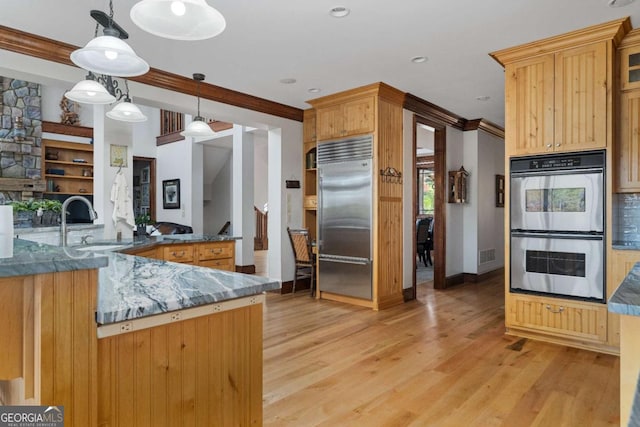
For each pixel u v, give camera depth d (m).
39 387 1.14
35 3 2.80
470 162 6.44
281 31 3.21
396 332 3.82
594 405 2.37
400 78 4.38
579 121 3.29
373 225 4.73
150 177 9.52
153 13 1.77
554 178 3.40
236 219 7.36
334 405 2.39
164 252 4.06
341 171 5.07
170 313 1.39
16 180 7.54
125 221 4.29
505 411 2.31
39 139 7.95
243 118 5.13
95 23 3.12
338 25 3.12
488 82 4.52
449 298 5.34
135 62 2.14
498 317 4.36
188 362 1.46
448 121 6.02
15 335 1.15
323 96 5.12
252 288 1.62
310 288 5.92
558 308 3.39
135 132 9.22
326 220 5.24
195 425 1.47
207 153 9.18
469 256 6.46
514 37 3.33
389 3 2.78
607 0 2.74
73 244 3.50
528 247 3.55
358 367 2.97
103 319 1.23
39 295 1.14
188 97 4.52
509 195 3.66
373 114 4.73
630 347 1.36
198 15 1.78
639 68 3.23
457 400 2.45
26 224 3.80
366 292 4.81
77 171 8.70
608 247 3.15
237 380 1.60
